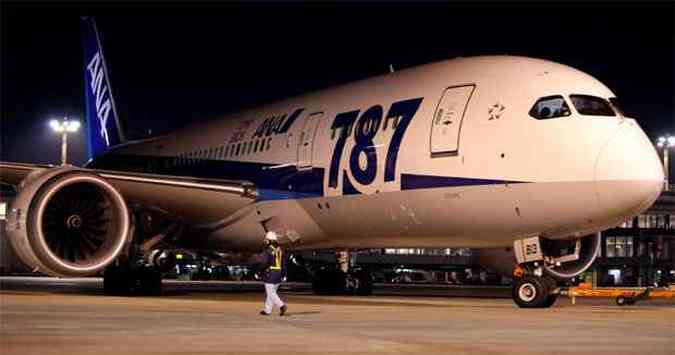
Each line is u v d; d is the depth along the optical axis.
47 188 17.86
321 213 19.11
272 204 20.08
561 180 15.46
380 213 17.89
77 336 10.55
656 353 9.57
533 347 10.02
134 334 10.87
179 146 24.89
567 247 17.97
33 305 15.84
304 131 19.78
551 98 16.11
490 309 16.50
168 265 28.78
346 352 9.37
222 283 38.28
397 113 17.78
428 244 18.38
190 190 19.91
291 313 14.73
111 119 30.83
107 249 18.28
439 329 12.00
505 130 16.14
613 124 15.72
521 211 15.98
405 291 29.34
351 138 18.48
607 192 15.16
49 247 17.73
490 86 16.80
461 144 16.52
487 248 19.22
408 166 17.17
